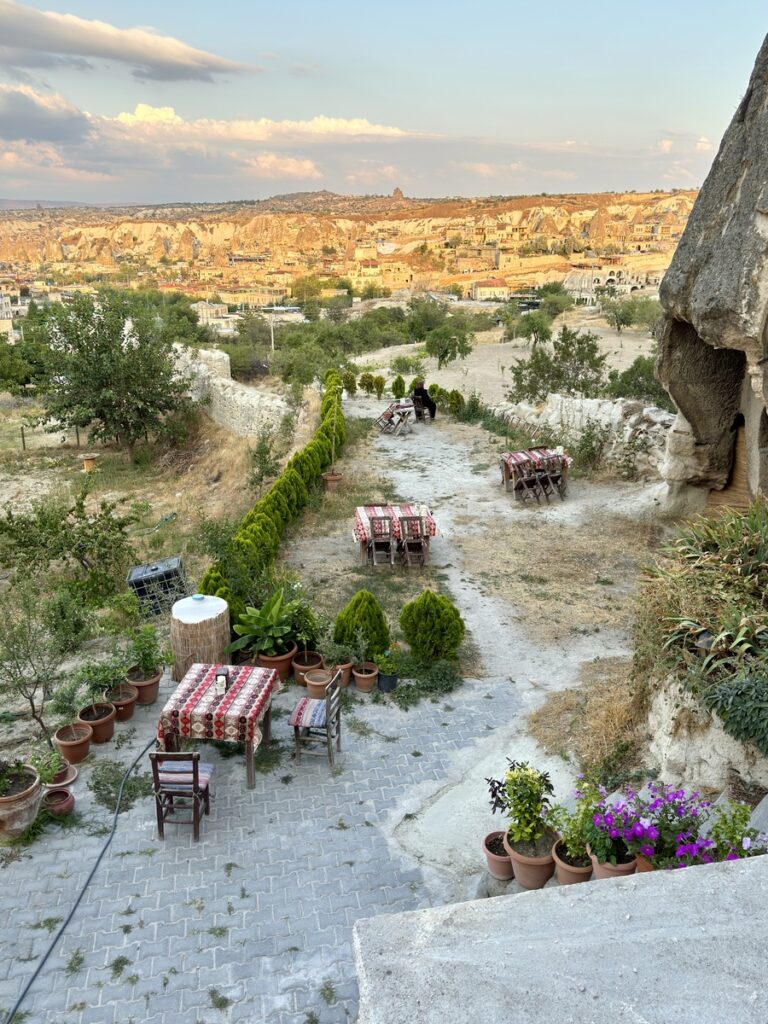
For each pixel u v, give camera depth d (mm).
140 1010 5906
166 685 10664
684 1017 2432
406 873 7371
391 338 79500
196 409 32688
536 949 2701
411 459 22891
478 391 46875
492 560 15383
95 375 30422
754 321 9727
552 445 21625
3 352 49531
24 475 30578
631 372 33281
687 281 11109
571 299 106625
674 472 15047
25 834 7625
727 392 13938
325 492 19797
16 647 9570
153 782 7875
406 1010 2477
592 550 15609
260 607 11797
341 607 13328
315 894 7086
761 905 2883
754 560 8086
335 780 8727
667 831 5973
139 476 30031
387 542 15164
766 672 6676
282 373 44688
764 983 2539
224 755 9156
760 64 9797
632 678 8766
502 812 8039
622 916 2844
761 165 9562
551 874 6574
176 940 6543
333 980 6191
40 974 6188
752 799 6762
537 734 9484
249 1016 5879
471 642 12156
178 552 19219
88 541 15695
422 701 10414
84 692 10539
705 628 7449
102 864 7395
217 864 7426
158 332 31516
